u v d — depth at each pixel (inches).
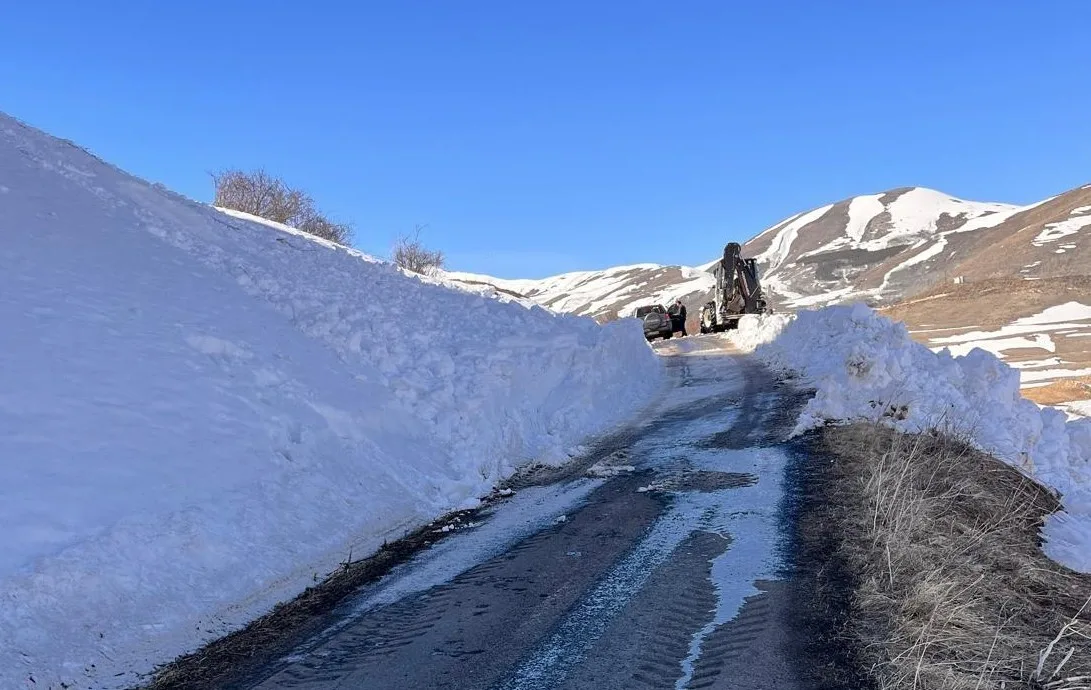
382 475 328.8
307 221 1288.1
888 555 228.8
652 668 180.9
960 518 285.7
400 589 237.8
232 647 198.8
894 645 184.7
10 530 199.9
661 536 275.7
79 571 195.6
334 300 511.2
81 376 279.9
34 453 231.0
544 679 178.2
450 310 599.5
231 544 237.9
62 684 170.7
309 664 189.0
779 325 871.1
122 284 373.7
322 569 251.1
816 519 280.7
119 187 541.0
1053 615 228.4
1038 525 321.7
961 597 211.2
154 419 276.4
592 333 665.6
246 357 354.0
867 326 630.5
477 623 210.2
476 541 283.0
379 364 435.8
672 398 581.6
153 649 191.3
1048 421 441.7
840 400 439.5
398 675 182.2
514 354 499.8
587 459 408.2
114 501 228.1
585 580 238.2
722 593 221.8
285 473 288.5
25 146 525.0
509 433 411.5
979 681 167.5
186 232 526.6
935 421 392.8
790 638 191.3
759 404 518.6
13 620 176.9
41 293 324.8
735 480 342.6
